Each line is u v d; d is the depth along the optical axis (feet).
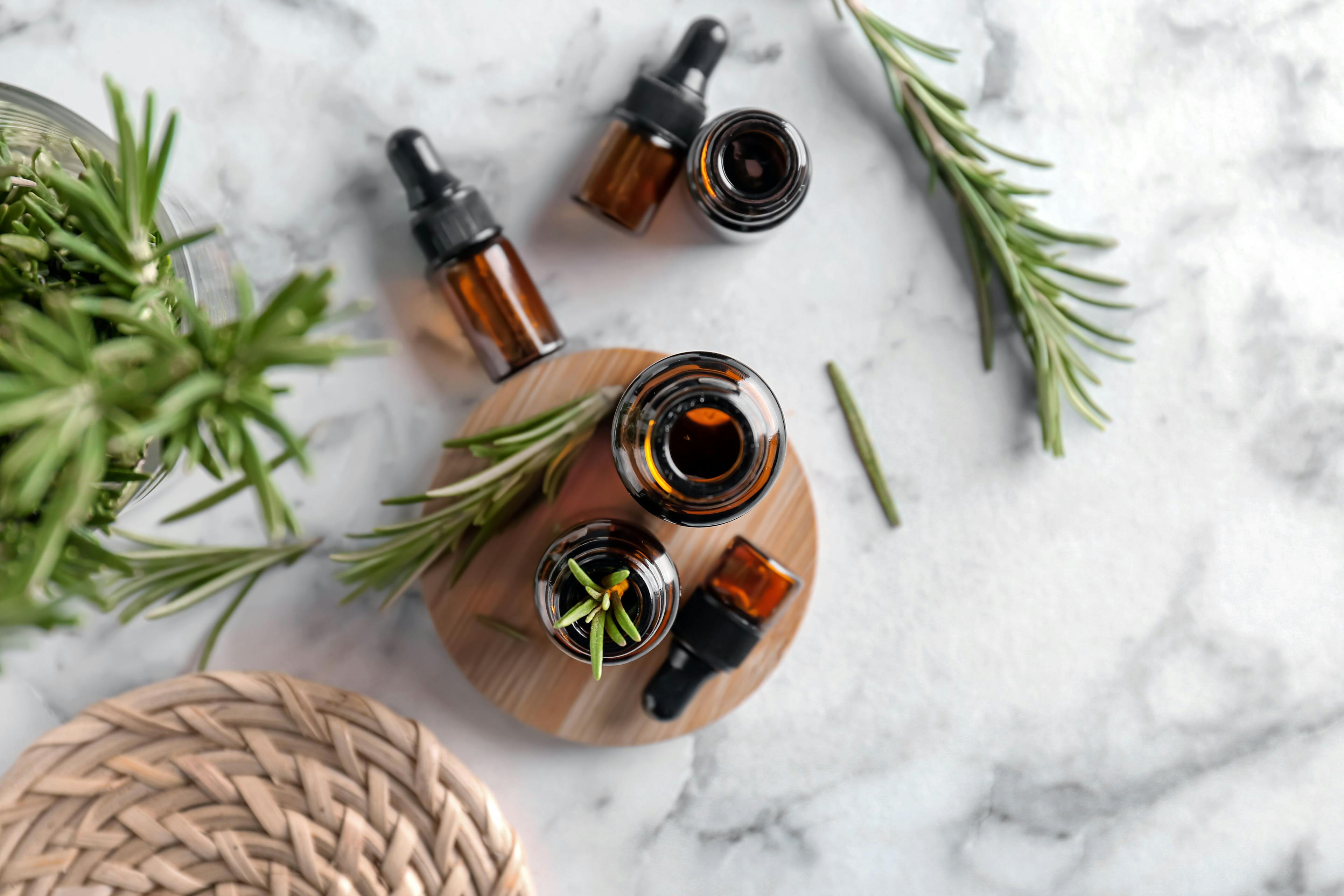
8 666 1.26
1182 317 1.35
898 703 1.33
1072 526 1.34
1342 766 1.36
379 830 1.20
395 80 1.27
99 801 1.18
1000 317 1.32
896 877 1.33
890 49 1.24
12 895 1.17
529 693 1.24
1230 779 1.36
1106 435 1.35
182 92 1.26
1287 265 1.35
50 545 0.69
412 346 1.28
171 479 1.26
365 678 1.29
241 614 1.28
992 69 1.32
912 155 1.31
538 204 1.29
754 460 1.09
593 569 1.13
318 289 0.73
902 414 1.32
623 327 1.30
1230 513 1.36
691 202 1.27
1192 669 1.36
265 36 1.26
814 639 1.32
